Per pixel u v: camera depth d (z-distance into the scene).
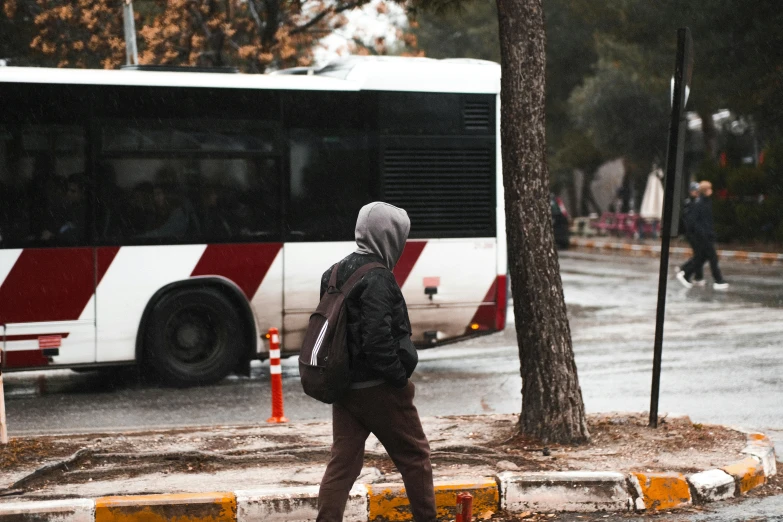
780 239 31.61
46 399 11.45
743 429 8.51
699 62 27.36
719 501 7.00
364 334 5.37
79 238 11.61
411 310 12.91
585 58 46.97
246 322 12.34
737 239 33.53
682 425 8.59
